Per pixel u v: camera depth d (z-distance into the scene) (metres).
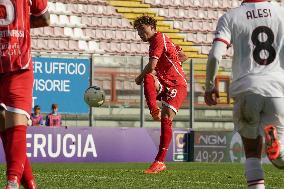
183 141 53.44
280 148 15.99
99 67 54.53
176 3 74.19
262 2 16.64
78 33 68.25
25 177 17.56
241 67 16.48
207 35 74.44
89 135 50.16
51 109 53.50
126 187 24.88
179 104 33.28
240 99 16.53
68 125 54.94
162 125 33.19
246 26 16.47
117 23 70.56
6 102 16.77
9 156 16.73
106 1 70.81
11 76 16.77
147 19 32.34
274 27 16.44
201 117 57.94
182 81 33.44
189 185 26.31
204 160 53.97
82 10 69.38
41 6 17.45
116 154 51.19
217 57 16.22
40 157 48.56
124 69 55.34
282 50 16.41
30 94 16.95
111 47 69.38
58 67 53.53
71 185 25.19
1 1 16.69
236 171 37.81
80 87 54.03
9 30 16.69
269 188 26.58
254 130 16.66
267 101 16.33
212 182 27.95
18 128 16.73
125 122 56.16
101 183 26.20
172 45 33.06
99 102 43.75
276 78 16.27
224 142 54.38
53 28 66.94
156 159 33.06
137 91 55.91
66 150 49.34
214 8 75.75
